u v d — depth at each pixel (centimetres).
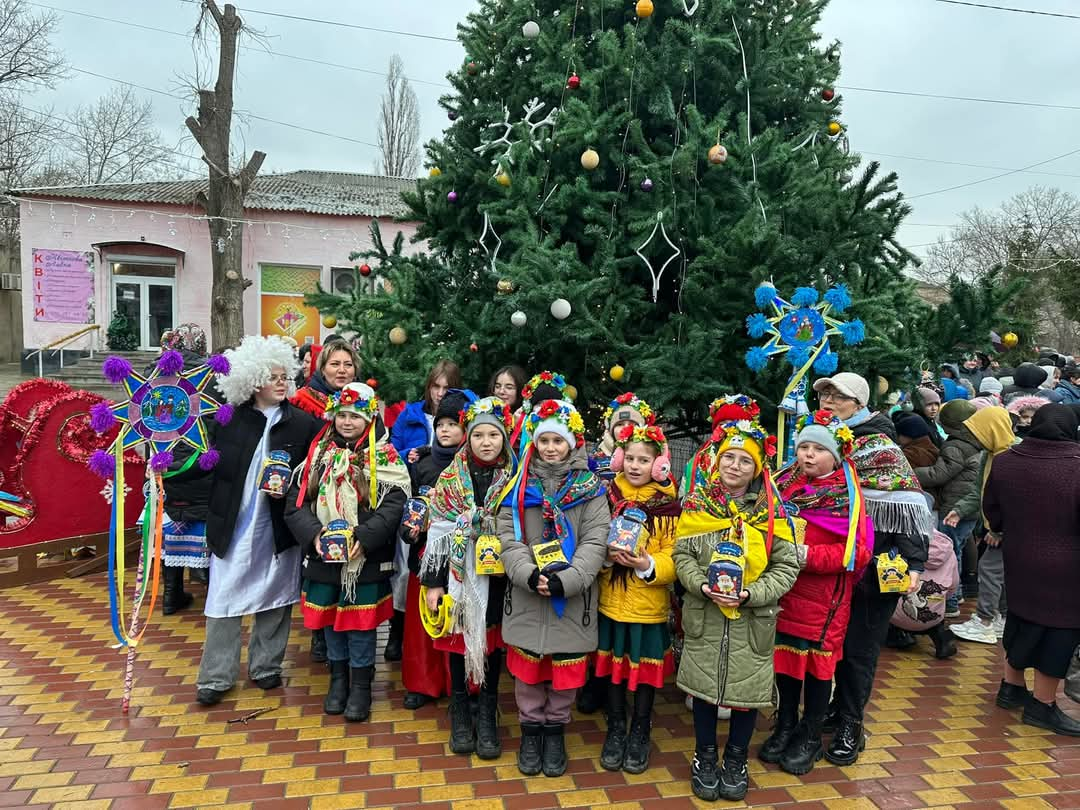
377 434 374
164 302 1831
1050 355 1146
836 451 316
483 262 553
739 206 467
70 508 595
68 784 305
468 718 343
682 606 323
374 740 348
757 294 400
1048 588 366
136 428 380
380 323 507
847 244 411
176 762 324
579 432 314
